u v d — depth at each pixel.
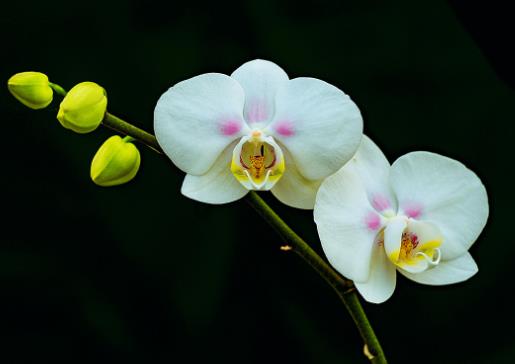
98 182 0.98
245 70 0.98
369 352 0.99
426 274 1.00
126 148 0.98
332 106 0.97
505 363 1.23
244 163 0.98
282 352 1.23
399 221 0.98
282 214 1.24
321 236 0.97
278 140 0.98
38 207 1.26
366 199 0.99
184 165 0.98
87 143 1.26
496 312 1.25
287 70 1.26
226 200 0.98
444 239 0.99
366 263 0.99
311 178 0.98
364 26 1.27
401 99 1.26
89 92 0.97
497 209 1.25
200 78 0.97
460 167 0.99
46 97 0.98
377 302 0.98
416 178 0.99
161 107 0.97
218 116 0.98
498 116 1.26
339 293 0.99
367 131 1.26
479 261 1.25
